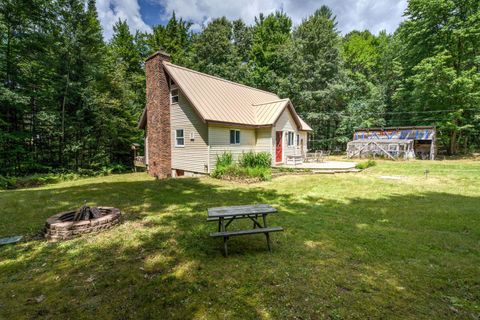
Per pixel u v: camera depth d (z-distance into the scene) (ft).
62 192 28.30
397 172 40.24
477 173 37.83
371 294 8.80
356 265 10.89
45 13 43.98
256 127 45.93
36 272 10.69
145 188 29.89
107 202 22.95
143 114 51.72
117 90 59.52
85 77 51.93
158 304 8.39
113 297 8.82
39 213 19.67
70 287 9.49
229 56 91.40
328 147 96.12
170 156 46.57
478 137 81.97
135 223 16.87
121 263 11.31
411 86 76.23
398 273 10.21
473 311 7.95
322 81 85.71
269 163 41.63
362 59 106.22
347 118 84.23
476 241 13.48
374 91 86.28
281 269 10.55
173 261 11.41
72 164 53.16
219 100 44.73
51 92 46.93
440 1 62.23
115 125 56.75
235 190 27.81
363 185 29.71
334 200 22.94
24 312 8.10
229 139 42.78
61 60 48.11
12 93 38.55
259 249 12.64
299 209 20.03
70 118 50.39
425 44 70.08
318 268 10.62
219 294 8.86
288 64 90.38
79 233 14.69
